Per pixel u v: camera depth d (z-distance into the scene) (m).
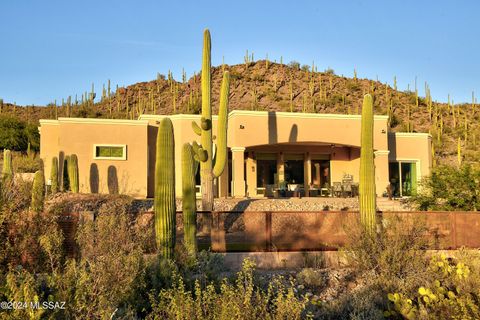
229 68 84.19
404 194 31.91
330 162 32.25
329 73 83.69
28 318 5.94
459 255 12.66
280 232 13.91
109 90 72.38
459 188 19.02
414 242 12.58
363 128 14.52
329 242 14.08
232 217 13.82
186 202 13.40
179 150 28.09
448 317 8.95
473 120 65.00
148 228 11.77
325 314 9.55
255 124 27.94
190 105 57.41
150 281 9.49
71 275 7.02
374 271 11.74
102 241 9.09
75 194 22.19
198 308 6.96
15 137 50.12
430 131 57.78
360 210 14.27
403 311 9.34
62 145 26.88
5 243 8.92
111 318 6.73
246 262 8.84
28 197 10.05
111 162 27.44
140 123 28.12
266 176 31.16
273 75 79.44
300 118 28.69
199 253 12.08
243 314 6.86
